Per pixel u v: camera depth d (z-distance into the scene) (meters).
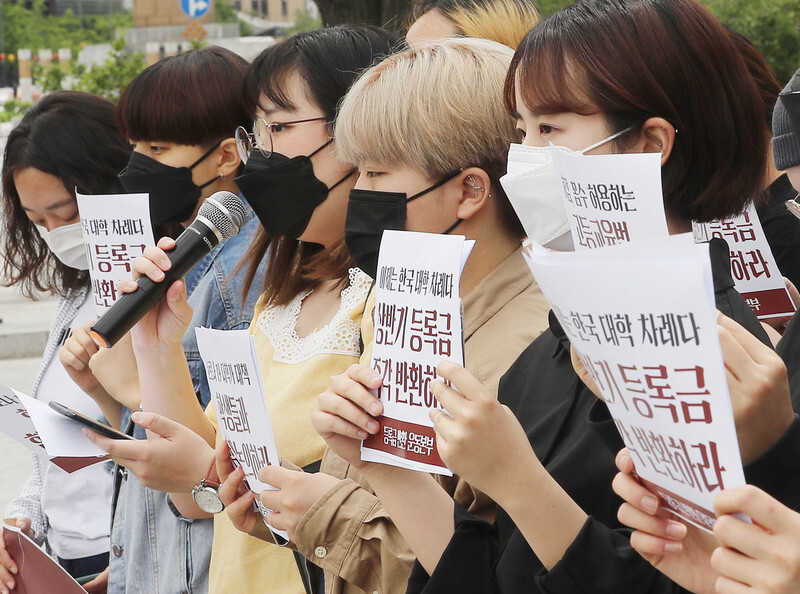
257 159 2.68
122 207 2.87
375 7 6.98
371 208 2.13
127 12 36.00
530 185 1.85
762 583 1.10
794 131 1.71
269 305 2.76
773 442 1.38
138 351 2.67
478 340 2.08
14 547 2.81
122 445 2.45
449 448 1.61
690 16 1.77
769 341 1.69
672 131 1.76
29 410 2.41
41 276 3.85
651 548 1.35
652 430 1.21
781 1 11.09
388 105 2.08
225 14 33.34
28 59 23.08
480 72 2.10
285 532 2.19
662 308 1.14
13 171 3.54
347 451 1.89
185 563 2.76
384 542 2.03
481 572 1.79
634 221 1.56
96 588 3.39
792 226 3.14
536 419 1.87
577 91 1.78
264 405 2.08
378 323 1.84
